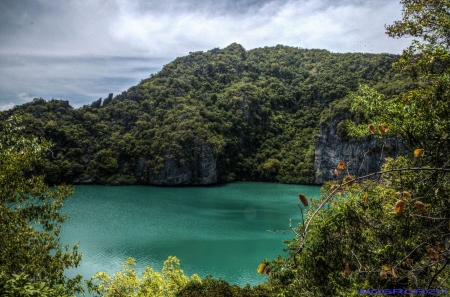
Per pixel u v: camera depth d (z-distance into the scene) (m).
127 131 139.75
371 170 52.06
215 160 124.69
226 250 46.12
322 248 9.39
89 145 127.88
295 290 10.01
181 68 179.38
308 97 160.62
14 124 13.58
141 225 59.94
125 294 17.66
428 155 8.55
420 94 9.90
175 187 115.31
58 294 7.68
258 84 170.38
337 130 107.50
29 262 12.84
